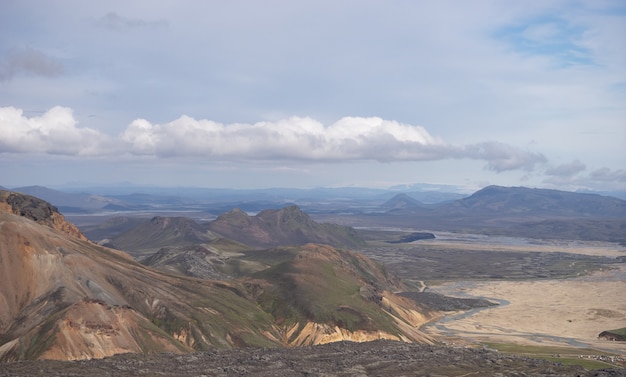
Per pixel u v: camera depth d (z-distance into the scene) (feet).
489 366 466.29
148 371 408.05
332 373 426.10
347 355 508.94
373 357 500.33
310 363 467.52
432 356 513.04
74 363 424.46
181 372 412.36
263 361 465.88
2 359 459.32
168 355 482.69
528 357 536.83
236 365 449.06
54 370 393.50
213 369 427.74
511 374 430.20
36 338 473.67
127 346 495.00
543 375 427.33
